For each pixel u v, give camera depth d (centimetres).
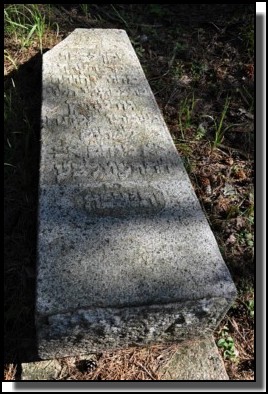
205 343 190
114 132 233
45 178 204
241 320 207
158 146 228
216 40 375
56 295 162
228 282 173
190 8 417
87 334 169
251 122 304
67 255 175
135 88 266
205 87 334
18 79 324
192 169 271
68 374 178
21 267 213
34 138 275
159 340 184
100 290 165
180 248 182
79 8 403
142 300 164
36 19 349
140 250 179
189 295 168
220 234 238
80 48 298
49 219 187
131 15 407
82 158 216
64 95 254
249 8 399
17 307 199
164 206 197
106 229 185
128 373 180
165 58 360
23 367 179
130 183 206
